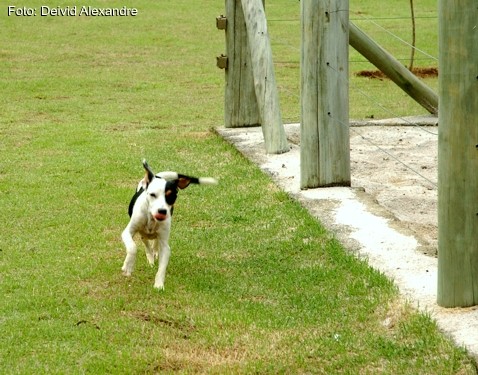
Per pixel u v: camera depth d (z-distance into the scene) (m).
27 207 11.38
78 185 12.48
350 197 11.34
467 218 7.55
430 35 28.80
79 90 21.47
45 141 15.41
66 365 6.93
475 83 7.34
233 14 15.71
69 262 9.27
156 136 15.84
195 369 6.94
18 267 9.16
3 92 20.89
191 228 10.55
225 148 14.65
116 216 11.00
